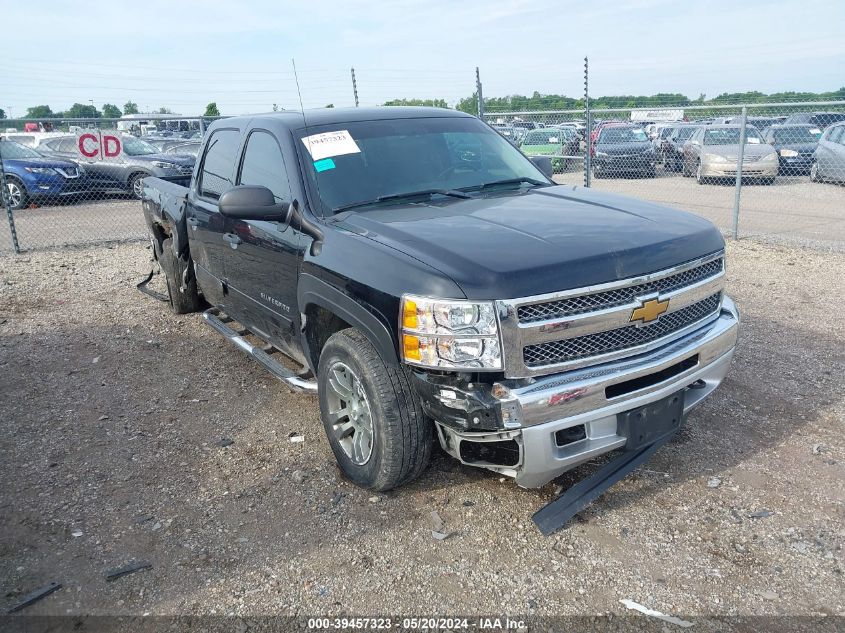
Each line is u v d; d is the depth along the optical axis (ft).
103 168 52.39
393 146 14.38
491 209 12.39
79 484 12.75
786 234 35.37
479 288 9.44
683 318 11.24
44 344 20.75
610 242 10.46
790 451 13.07
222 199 12.69
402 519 11.37
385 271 10.46
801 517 11.05
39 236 42.04
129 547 10.85
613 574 9.92
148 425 15.16
